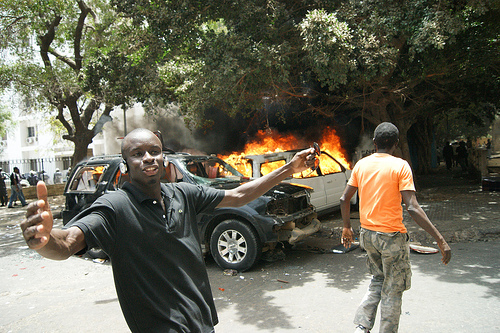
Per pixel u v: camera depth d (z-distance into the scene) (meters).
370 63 7.79
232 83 8.01
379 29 8.00
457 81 12.16
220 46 7.88
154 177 1.71
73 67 14.66
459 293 4.20
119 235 1.60
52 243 1.33
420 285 4.51
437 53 9.66
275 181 2.00
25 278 5.96
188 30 8.27
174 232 1.71
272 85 9.02
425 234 6.67
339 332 3.47
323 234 7.43
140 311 1.60
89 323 4.06
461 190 12.17
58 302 4.79
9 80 12.87
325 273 5.22
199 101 8.68
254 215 5.34
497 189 11.25
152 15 8.22
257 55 7.66
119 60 10.41
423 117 17.25
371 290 3.12
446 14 7.35
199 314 1.68
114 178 6.50
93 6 14.67
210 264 6.02
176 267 1.67
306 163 1.99
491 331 3.32
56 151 30.94
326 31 7.05
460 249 6.02
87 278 5.78
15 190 16.23
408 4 7.84
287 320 3.79
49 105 14.78
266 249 5.68
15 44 13.41
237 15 8.27
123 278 1.61
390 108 13.12
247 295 4.57
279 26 8.69
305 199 6.23
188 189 1.92
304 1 8.80
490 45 10.09
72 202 6.86
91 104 14.87
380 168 3.08
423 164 20.00
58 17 13.57
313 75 11.41
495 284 4.41
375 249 3.05
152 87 10.16
